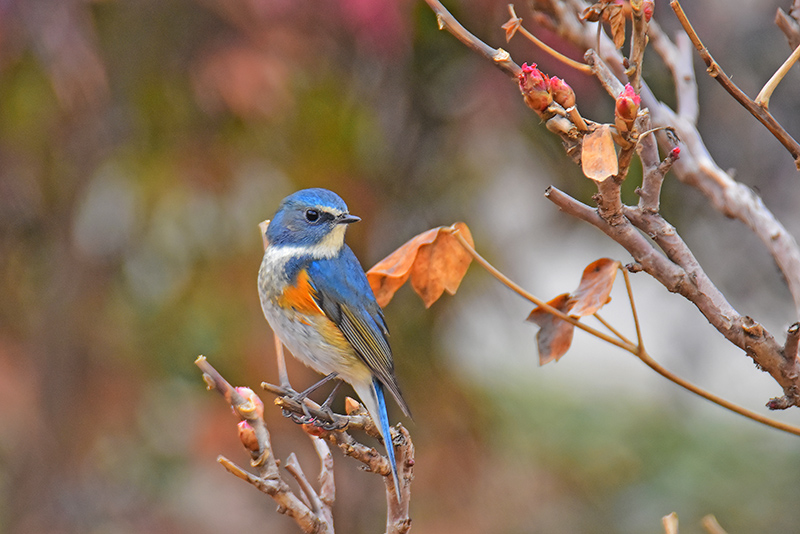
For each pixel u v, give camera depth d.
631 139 3.66
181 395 12.46
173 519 13.07
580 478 15.88
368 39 9.84
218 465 12.65
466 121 11.22
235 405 4.14
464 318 11.88
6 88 10.76
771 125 4.10
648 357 4.30
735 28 11.34
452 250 5.07
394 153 11.81
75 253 12.04
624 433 17.55
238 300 11.14
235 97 9.88
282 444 11.91
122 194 11.84
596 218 4.10
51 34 9.46
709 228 12.09
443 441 11.87
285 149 11.23
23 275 12.37
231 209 11.17
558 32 5.35
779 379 4.12
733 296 12.20
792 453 17.42
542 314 4.68
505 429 13.62
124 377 11.97
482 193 11.60
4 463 12.44
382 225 11.59
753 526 15.59
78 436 12.04
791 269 4.95
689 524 15.56
